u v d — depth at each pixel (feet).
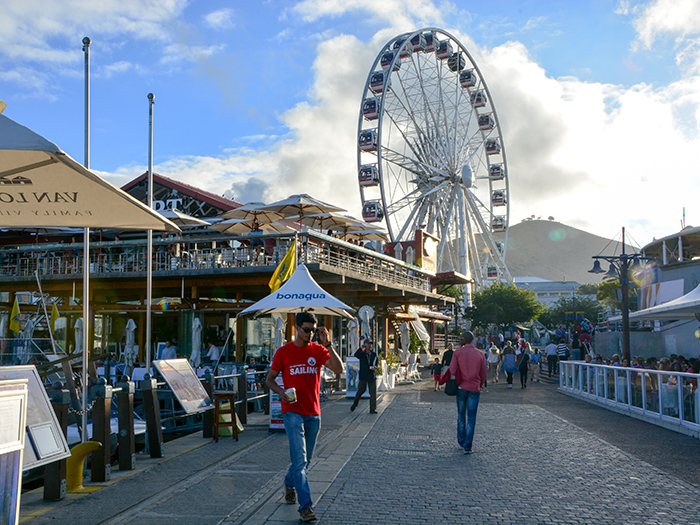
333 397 65.46
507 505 21.09
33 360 68.39
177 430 39.17
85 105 30.09
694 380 37.22
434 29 161.89
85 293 27.04
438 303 108.27
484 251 187.52
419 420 44.88
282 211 86.33
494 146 184.34
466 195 173.78
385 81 144.66
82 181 20.02
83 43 30.14
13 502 14.46
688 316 62.80
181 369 34.37
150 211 22.29
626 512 20.33
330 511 20.25
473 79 174.70
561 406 55.98
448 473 26.30
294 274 43.96
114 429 35.99
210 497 21.89
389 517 19.58
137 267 76.43
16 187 20.57
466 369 32.04
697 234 106.32
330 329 86.33
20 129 16.51
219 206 106.83
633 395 48.08
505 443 34.47
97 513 19.74
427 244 150.20
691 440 36.17
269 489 23.16
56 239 101.76
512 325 245.24
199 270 68.39
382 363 72.13
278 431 38.19
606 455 30.94
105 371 70.90
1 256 83.41
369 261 82.58
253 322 79.56
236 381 46.91
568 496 22.41
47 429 19.85
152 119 46.11
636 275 119.85
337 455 30.42
